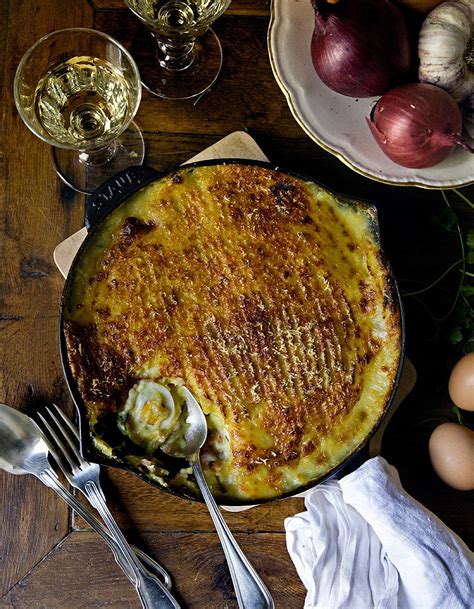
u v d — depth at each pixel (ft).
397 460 2.67
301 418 2.41
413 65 2.51
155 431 2.42
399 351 2.42
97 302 2.41
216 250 2.44
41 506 2.62
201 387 2.41
